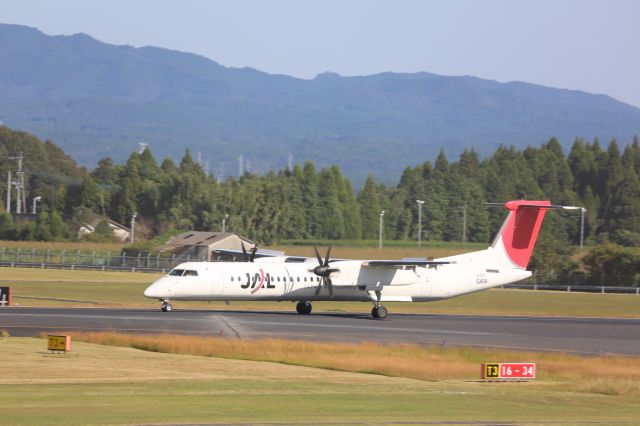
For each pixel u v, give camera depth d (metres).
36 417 76.88
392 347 140.75
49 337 121.62
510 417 85.56
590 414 89.81
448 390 103.62
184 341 135.38
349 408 87.62
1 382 95.62
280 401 90.38
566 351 148.50
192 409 83.81
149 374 105.88
